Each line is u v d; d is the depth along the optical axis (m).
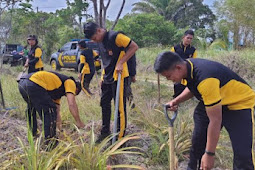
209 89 2.31
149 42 23.30
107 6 8.01
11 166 3.01
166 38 24.27
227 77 2.47
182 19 35.09
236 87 2.50
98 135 4.29
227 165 3.64
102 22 8.05
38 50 6.75
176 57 2.41
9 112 5.09
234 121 2.52
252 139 2.43
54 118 3.63
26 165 2.97
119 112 3.84
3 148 3.65
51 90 3.66
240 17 18.17
